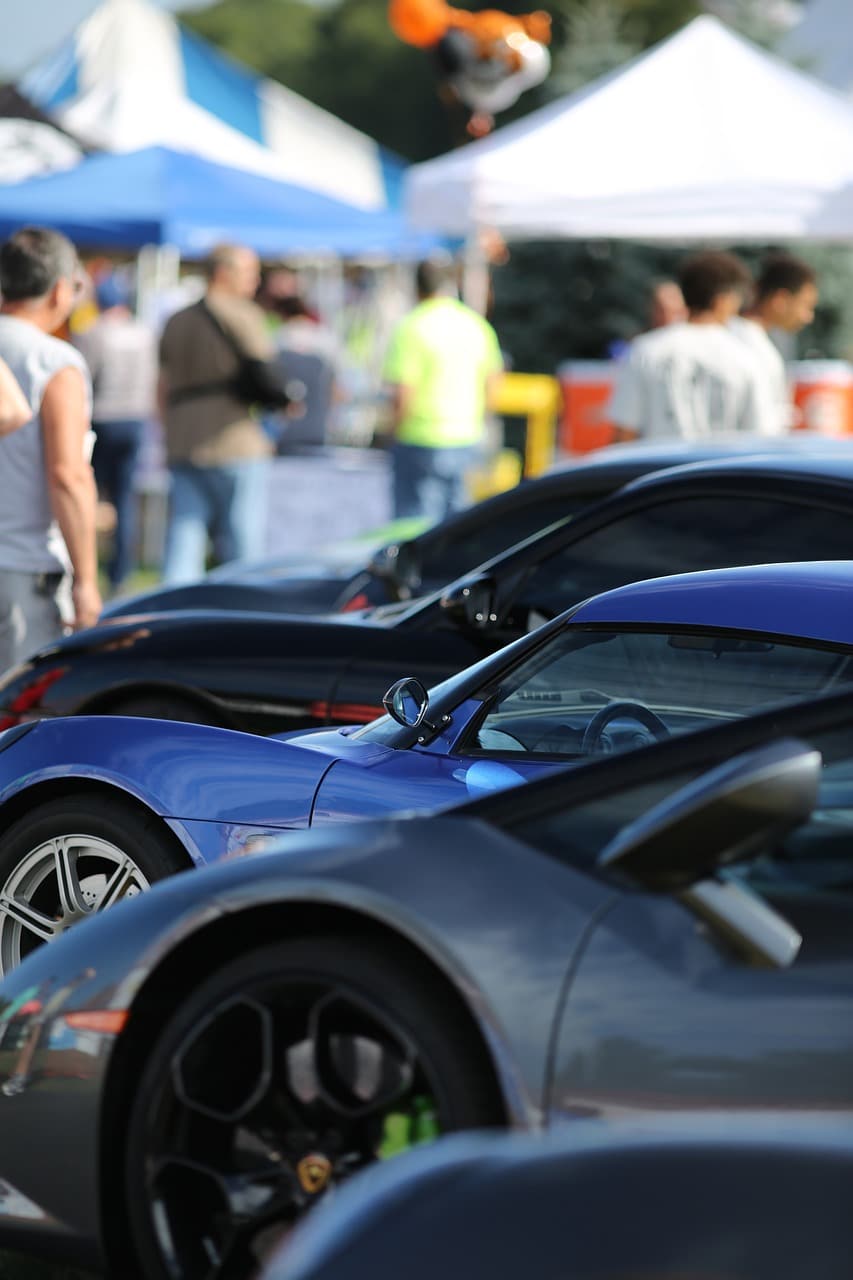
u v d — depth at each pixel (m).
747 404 26.06
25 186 41.28
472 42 39.16
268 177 43.91
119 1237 9.23
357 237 45.19
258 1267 8.85
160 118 49.12
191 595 22.52
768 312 28.08
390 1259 5.43
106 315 41.47
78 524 18.89
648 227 33.59
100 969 9.16
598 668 11.91
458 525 19.00
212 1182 8.93
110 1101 9.12
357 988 8.57
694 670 11.63
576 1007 8.06
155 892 9.30
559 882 8.40
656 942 8.08
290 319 44.47
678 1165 5.50
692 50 33.81
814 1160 5.44
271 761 11.62
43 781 12.38
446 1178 5.70
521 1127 8.07
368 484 40.72
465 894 8.43
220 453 34.50
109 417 41.25
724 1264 5.16
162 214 41.41
